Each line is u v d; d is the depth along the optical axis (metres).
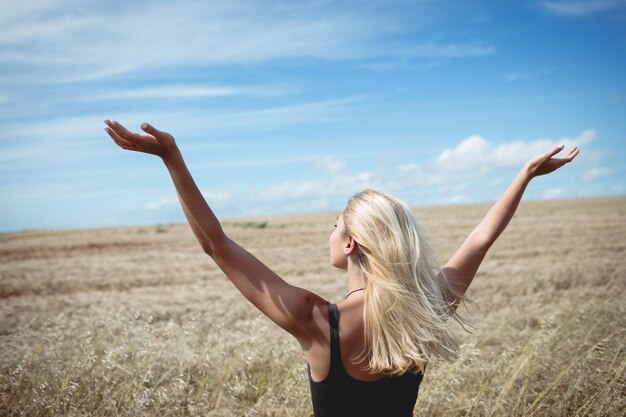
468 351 4.47
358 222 1.69
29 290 12.33
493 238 2.04
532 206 94.88
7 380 4.29
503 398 3.95
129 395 4.02
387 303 1.60
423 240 1.74
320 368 1.64
